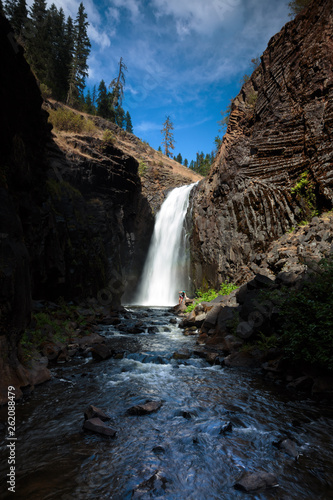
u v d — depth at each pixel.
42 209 10.39
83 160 19.42
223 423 3.83
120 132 46.72
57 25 41.97
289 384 5.43
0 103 5.87
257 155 17.06
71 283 13.66
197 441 3.43
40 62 34.91
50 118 24.27
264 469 2.91
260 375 6.20
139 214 27.56
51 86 36.03
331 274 5.81
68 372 6.23
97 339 9.05
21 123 7.69
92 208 18.73
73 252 14.24
